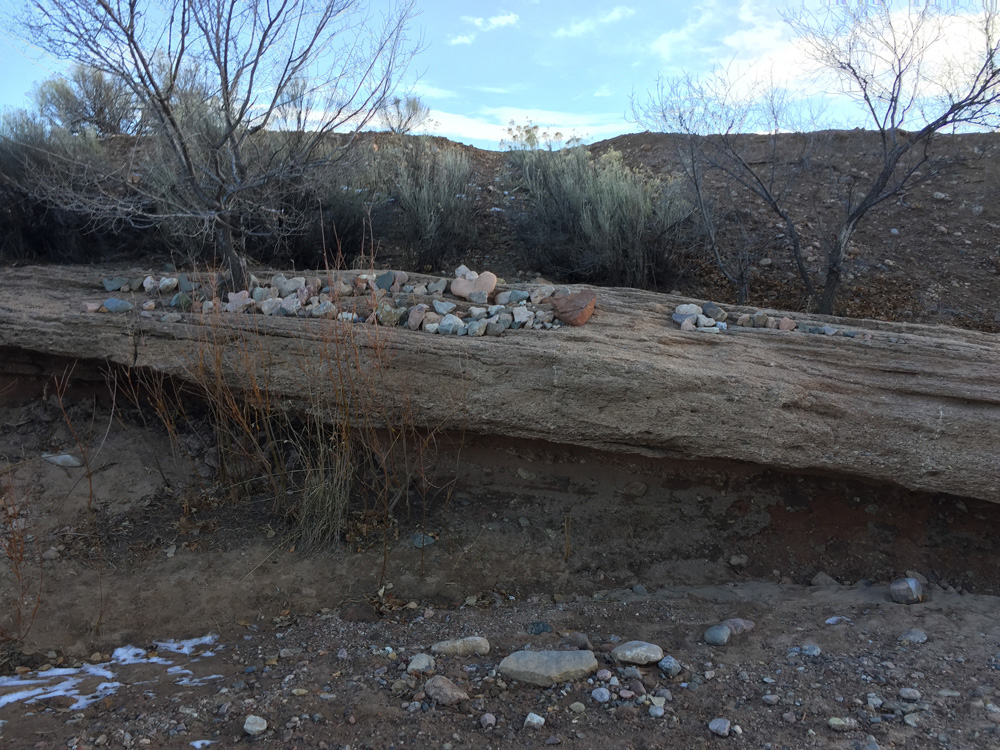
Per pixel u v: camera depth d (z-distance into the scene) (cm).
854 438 409
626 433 425
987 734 266
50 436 527
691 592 414
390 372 452
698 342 461
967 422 400
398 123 898
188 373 480
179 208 566
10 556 395
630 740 273
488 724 283
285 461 498
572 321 475
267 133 655
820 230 736
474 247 830
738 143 948
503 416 439
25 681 338
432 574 427
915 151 901
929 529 434
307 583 417
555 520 464
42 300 551
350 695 306
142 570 420
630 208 730
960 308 671
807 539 442
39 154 716
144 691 317
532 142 993
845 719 279
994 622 359
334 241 740
